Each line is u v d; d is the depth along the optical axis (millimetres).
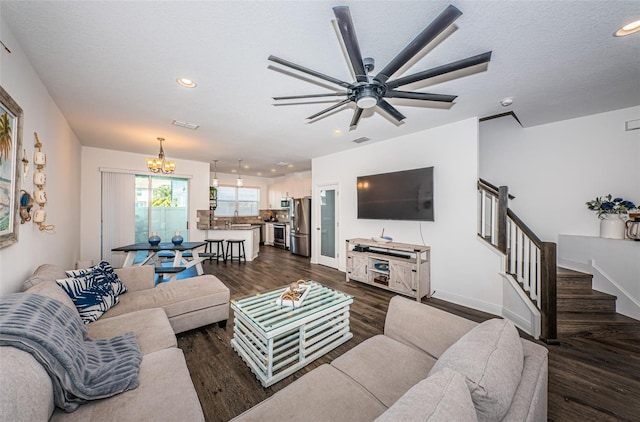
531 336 2484
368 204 4293
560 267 3354
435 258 3561
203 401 1632
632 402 1622
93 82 2236
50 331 1138
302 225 6652
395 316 1713
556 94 2531
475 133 3141
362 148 4574
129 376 1229
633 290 2650
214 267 5387
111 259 4844
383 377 1279
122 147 4645
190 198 5895
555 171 3439
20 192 1656
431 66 1982
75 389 1069
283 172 8094
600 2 1359
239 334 2127
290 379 1834
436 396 689
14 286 1638
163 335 1709
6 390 778
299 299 2186
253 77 2160
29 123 1918
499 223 2914
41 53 1811
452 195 3359
